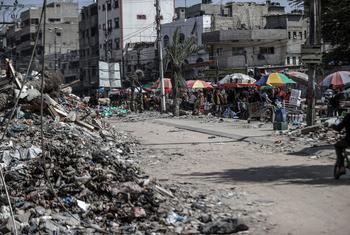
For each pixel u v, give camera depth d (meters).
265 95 34.09
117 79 67.38
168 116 43.06
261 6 80.88
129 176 11.00
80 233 7.83
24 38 102.06
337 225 8.19
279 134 22.67
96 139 19.52
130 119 40.94
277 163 15.21
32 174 10.70
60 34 106.62
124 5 90.06
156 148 20.08
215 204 9.92
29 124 18.20
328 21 34.62
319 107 33.81
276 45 68.75
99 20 95.94
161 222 8.54
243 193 10.88
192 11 83.44
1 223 8.10
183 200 10.23
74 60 102.81
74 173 10.63
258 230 8.06
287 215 8.95
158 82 56.38
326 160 15.44
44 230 7.74
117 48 91.06
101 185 9.75
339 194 10.38
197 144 21.14
